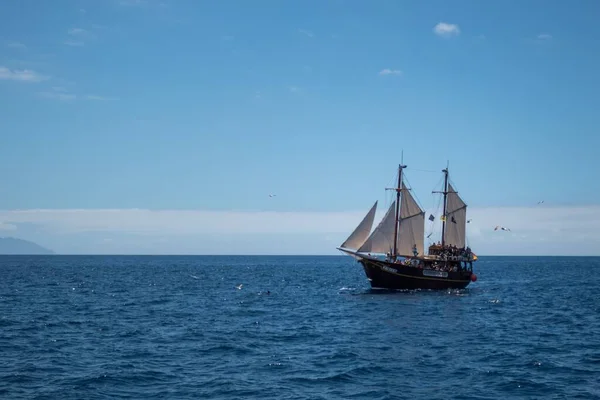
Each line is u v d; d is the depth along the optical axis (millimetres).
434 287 98625
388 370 37906
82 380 34688
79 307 73812
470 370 38000
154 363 39500
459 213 103062
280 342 47875
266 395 32125
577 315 67938
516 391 33250
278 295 95500
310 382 34812
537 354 43250
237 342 47469
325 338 50000
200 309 73188
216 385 34000
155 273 178625
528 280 145750
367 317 64750
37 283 122438
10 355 41594
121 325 57125
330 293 99375
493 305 78562
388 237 96062
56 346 45250
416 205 97188
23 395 31672
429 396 32312
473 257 103125
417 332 53750
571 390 33438
